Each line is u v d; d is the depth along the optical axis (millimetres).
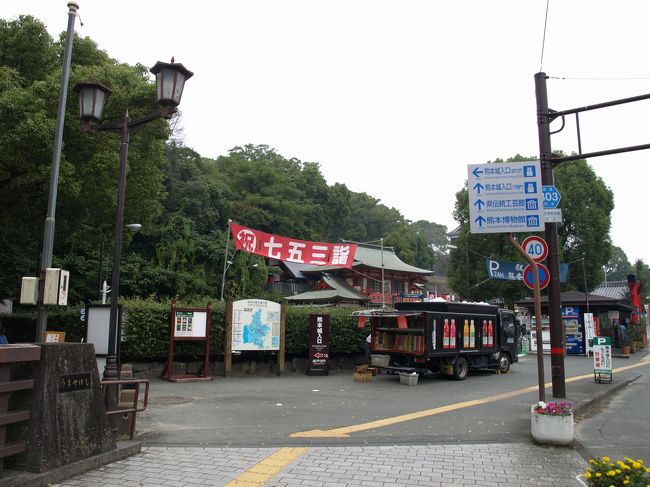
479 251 35656
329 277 47531
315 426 7891
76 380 5281
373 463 5758
